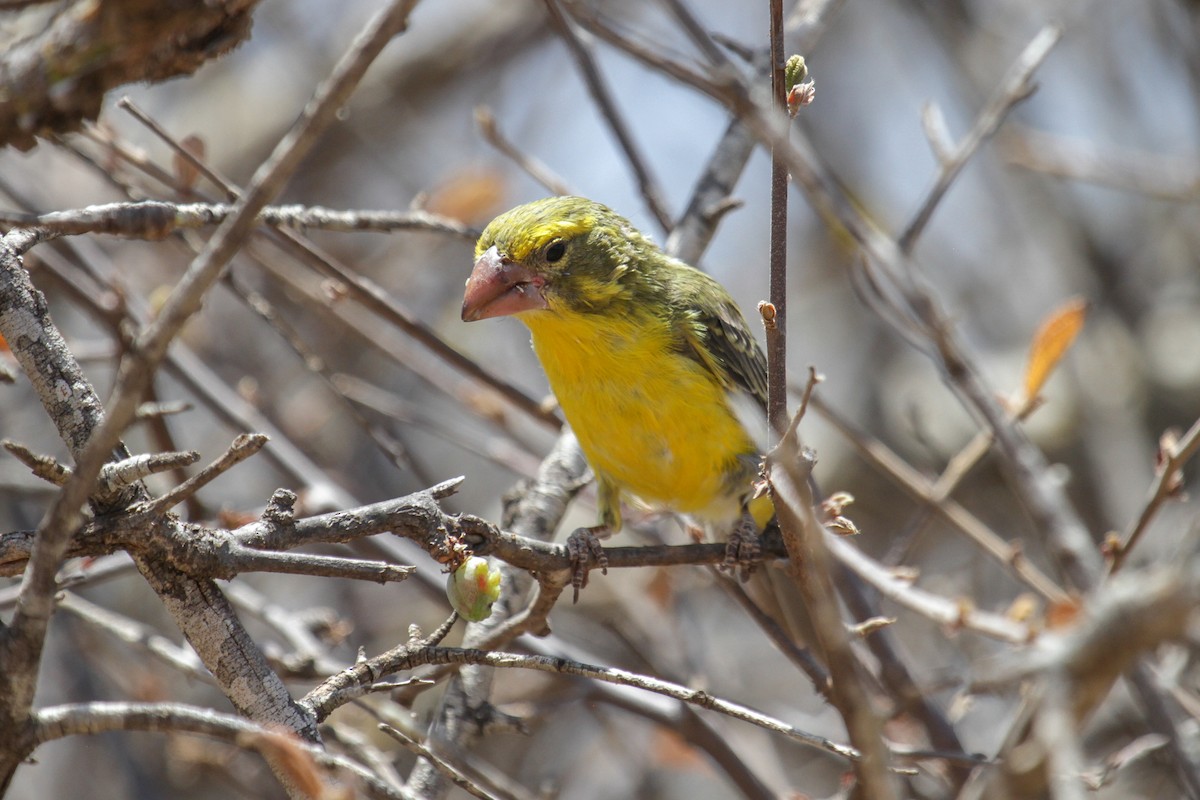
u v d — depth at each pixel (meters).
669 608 12.20
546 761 14.42
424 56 19.31
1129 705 12.14
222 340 15.98
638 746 13.65
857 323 20.28
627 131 12.05
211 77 19.69
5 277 6.23
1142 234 18.59
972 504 17.25
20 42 4.87
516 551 7.04
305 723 5.82
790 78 6.46
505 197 14.01
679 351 9.80
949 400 18.52
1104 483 15.83
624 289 9.68
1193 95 16.31
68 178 15.72
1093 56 17.52
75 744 13.45
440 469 17.36
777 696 14.98
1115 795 11.60
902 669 10.01
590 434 9.91
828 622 5.18
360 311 14.87
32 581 4.77
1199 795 8.62
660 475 9.83
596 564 7.60
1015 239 18.59
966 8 17.72
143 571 5.93
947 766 9.80
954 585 14.32
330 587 14.96
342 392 11.62
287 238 10.13
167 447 9.99
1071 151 15.04
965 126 17.66
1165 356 18.14
